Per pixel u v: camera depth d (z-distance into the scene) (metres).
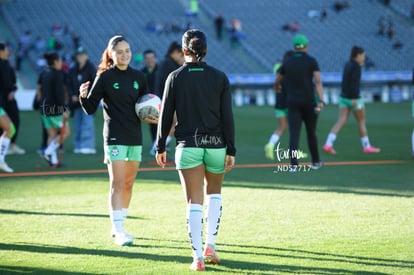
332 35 125.38
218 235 20.19
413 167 34.59
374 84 106.38
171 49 35.16
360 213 23.11
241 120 67.75
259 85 101.12
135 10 121.00
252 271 16.45
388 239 19.39
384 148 43.50
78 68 42.44
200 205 16.95
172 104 17.08
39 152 39.00
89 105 19.83
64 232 20.84
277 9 130.38
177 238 20.02
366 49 123.38
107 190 28.84
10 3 115.38
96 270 16.64
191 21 121.19
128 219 22.67
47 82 35.50
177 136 17.12
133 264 17.20
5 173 34.16
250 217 22.69
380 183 29.53
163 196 27.00
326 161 37.28
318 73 32.84
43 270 16.66
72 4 118.38
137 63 103.25
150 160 38.59
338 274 16.09
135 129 20.02
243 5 129.75
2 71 41.38
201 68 17.00
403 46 125.00
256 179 31.14
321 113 78.50
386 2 136.62
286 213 23.28
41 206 25.20
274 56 117.00
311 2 134.50
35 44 104.06
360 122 41.28
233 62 113.06
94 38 110.94
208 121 16.91
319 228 20.92
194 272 16.41
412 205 24.50
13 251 18.53
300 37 32.84
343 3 133.25
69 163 37.97
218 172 17.34
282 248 18.56
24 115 74.88
